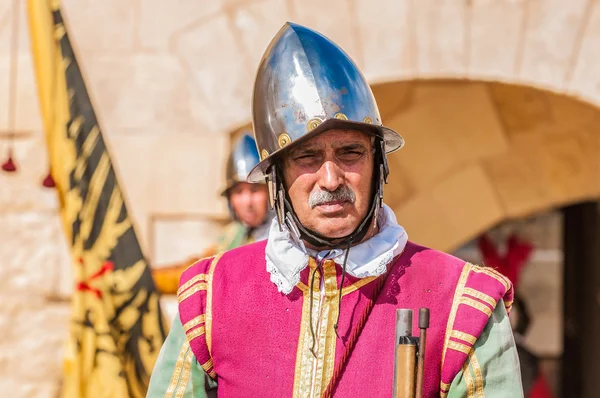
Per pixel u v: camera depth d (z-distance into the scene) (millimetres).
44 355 10094
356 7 10148
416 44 10164
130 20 10188
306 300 4902
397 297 4836
